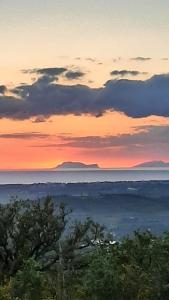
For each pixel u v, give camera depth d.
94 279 10.15
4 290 11.20
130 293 10.14
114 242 11.89
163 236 11.28
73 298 11.08
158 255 10.65
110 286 10.02
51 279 12.51
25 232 19.95
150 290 10.16
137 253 10.99
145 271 10.48
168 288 10.10
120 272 10.46
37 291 11.09
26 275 11.17
